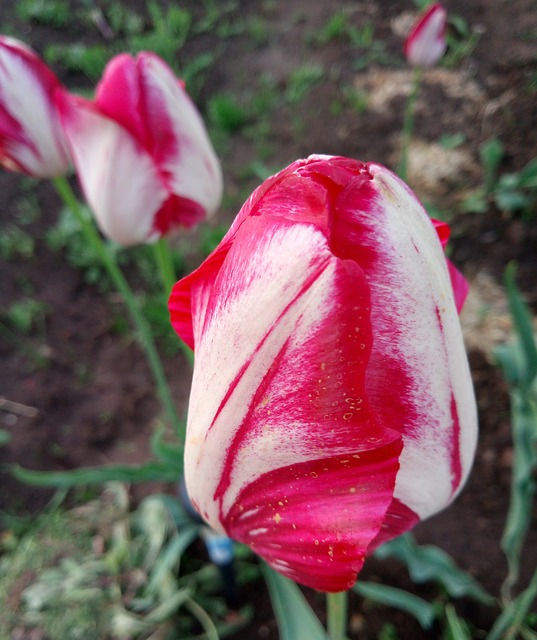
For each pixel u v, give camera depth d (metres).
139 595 0.25
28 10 0.61
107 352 0.37
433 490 0.09
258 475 0.08
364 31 0.55
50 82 0.18
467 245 0.37
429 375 0.08
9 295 0.40
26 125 0.19
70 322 0.39
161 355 0.36
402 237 0.07
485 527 0.26
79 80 0.55
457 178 0.41
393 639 0.24
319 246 0.07
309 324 0.07
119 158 0.17
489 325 0.33
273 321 0.07
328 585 0.08
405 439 0.08
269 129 0.47
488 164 0.38
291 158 0.45
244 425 0.08
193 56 0.56
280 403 0.07
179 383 0.35
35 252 0.42
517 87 0.46
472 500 0.27
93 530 0.27
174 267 0.39
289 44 0.56
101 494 0.30
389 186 0.07
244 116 0.48
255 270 0.07
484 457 0.28
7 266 0.42
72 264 0.41
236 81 0.53
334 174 0.07
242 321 0.07
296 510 0.08
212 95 0.52
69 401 0.35
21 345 0.38
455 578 0.21
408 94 0.48
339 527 0.08
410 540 0.21
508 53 0.49
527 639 0.22
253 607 0.25
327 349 0.07
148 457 0.31
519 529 0.18
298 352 0.07
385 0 0.59
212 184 0.19
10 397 0.35
